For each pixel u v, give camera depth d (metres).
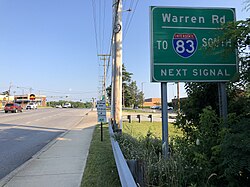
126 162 3.94
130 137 7.26
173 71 5.18
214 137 4.33
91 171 6.03
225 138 3.49
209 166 3.99
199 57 5.23
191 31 5.28
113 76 12.20
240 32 3.65
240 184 3.54
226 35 3.83
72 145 10.32
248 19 3.75
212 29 5.31
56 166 6.75
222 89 5.14
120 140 6.71
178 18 5.29
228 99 5.18
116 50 11.38
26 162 7.36
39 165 6.91
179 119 5.76
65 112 46.38
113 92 11.78
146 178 3.66
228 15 5.38
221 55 4.66
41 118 29.33
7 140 12.32
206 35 5.30
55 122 23.77
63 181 5.42
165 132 5.17
